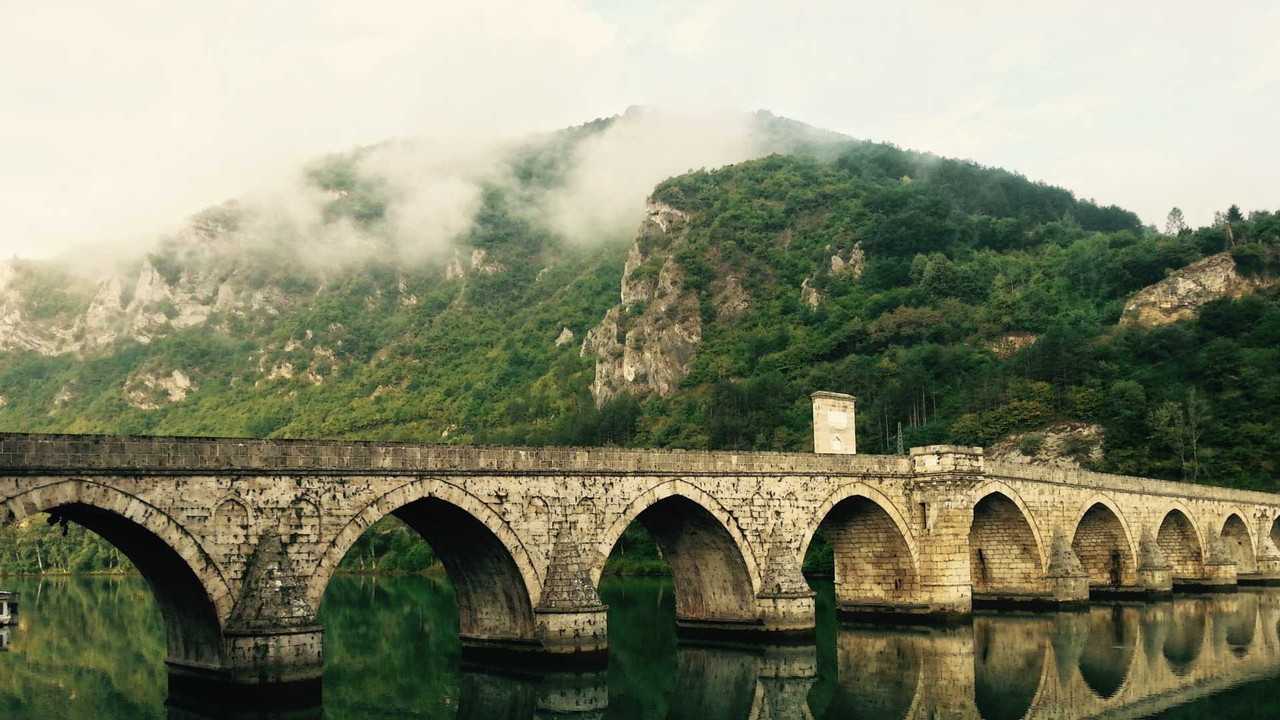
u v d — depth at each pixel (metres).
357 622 82.00
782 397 151.12
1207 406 120.56
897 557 71.62
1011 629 69.12
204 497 42.53
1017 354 142.25
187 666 45.84
